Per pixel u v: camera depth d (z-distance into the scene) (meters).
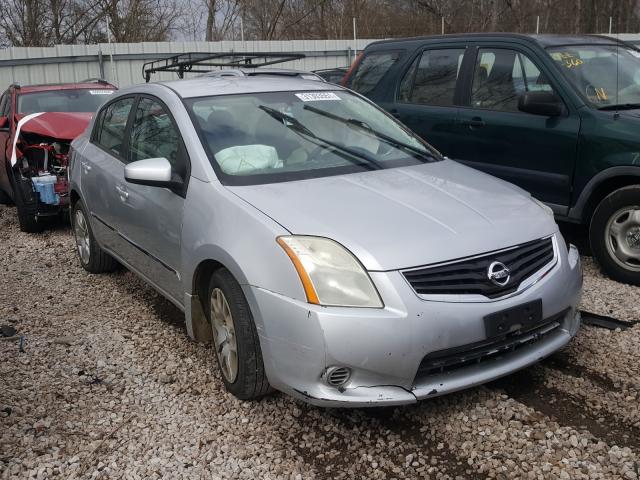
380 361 3.09
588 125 5.41
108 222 5.28
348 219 3.41
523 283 3.43
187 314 4.06
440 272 3.22
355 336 3.07
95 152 5.62
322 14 26.34
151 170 4.03
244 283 3.38
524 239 3.52
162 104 4.66
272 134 4.35
